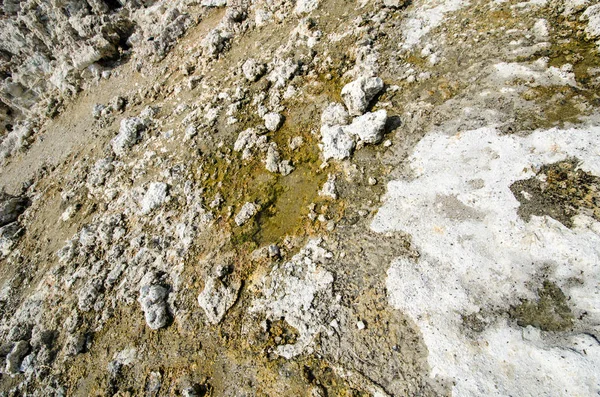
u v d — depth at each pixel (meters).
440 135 4.89
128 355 5.19
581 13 4.92
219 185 6.26
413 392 3.36
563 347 3.08
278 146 6.21
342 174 5.33
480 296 3.62
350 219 4.84
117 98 10.27
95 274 6.51
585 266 3.37
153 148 7.75
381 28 6.48
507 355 3.23
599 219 3.52
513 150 4.27
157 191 6.72
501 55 5.09
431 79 5.47
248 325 4.53
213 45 8.70
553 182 3.91
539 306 3.39
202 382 4.41
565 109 4.30
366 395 3.52
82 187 8.72
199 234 5.81
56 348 6.09
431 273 3.94
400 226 4.44
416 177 4.76
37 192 10.38
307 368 3.90
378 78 5.62
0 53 14.05
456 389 3.21
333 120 5.87
